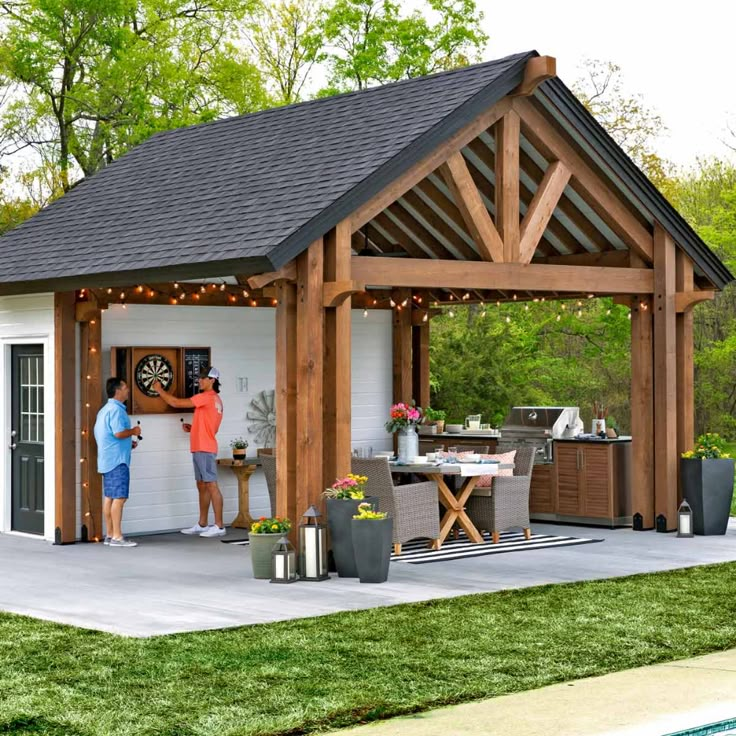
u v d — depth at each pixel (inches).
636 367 588.4
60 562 499.5
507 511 543.2
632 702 275.9
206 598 413.1
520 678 299.4
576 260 628.1
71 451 559.5
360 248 676.7
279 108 609.3
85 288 525.3
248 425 622.2
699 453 578.2
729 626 362.3
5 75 1128.2
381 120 512.4
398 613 382.9
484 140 542.6
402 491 503.8
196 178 566.9
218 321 610.5
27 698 283.7
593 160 548.1
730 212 1062.4
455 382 1073.5
